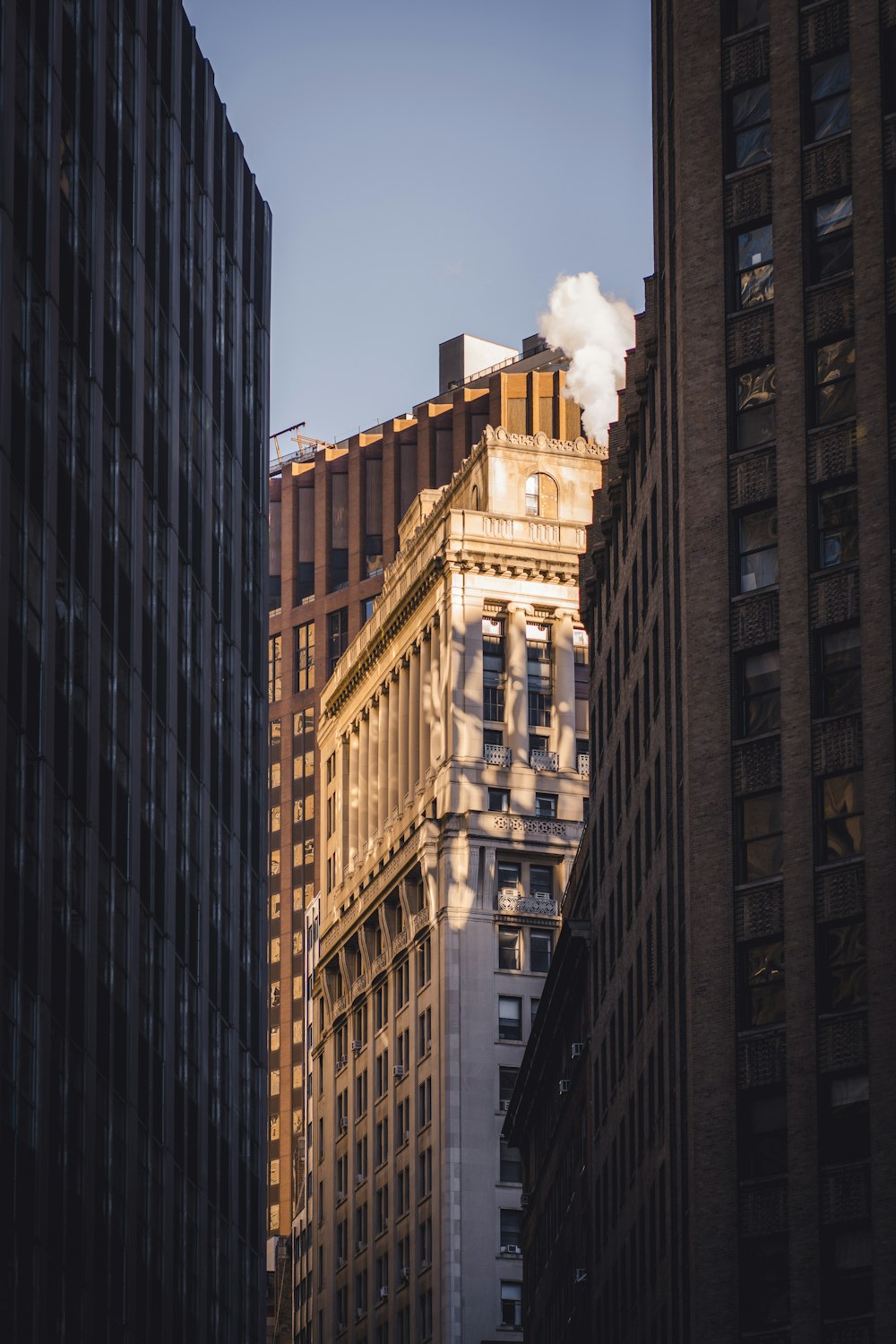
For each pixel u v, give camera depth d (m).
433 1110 178.88
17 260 79.50
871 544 92.94
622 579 121.44
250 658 116.44
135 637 94.00
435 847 183.25
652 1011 107.75
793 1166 89.06
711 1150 90.81
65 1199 80.62
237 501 114.88
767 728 94.00
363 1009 199.50
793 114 98.44
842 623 93.00
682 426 98.44
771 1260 88.94
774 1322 88.19
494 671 187.12
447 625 187.50
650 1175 107.12
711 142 100.06
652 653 110.31
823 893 90.94
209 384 109.44
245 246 119.25
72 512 85.12
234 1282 106.81
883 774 90.62
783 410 95.88
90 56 90.81
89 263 89.25
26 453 79.50
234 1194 107.62
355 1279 192.75
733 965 92.19
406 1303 180.88
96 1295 83.94
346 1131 199.62
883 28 97.31
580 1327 128.75
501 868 183.25
